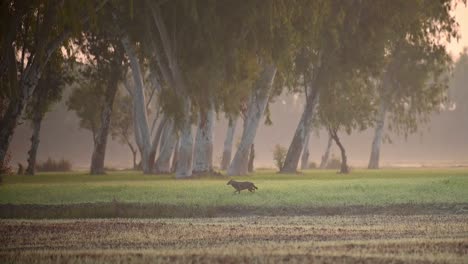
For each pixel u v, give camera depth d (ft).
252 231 248.11
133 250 194.18
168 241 217.36
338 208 357.41
